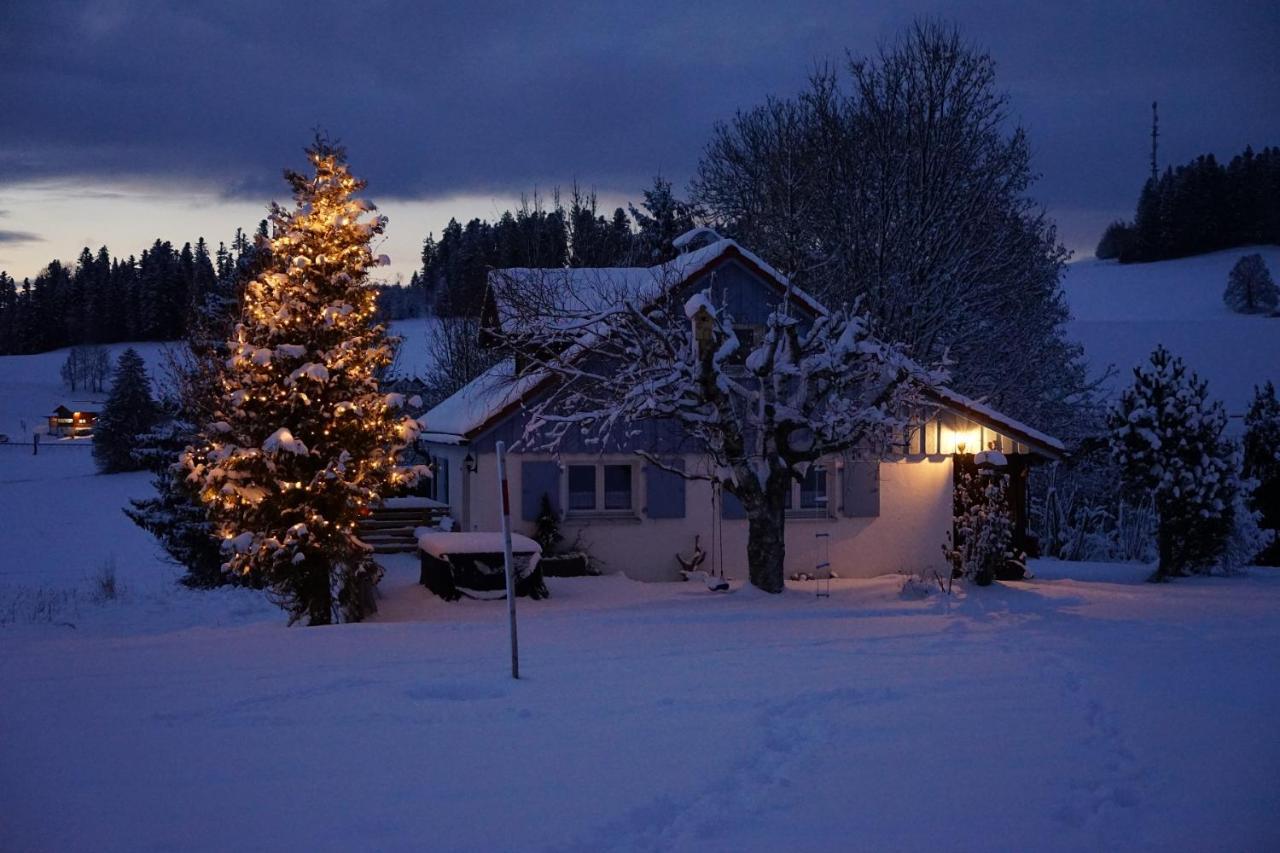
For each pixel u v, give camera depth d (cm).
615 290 1947
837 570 2180
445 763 692
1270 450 2784
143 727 774
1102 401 3641
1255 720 837
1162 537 2188
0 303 19775
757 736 763
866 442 2019
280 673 972
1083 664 1059
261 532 1559
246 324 1639
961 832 587
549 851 546
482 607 1650
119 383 7212
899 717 832
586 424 1792
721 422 1650
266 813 597
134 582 3005
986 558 1889
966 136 3075
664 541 2097
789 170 3005
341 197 1645
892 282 2889
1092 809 630
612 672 989
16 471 7350
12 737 745
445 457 2497
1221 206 13625
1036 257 3388
